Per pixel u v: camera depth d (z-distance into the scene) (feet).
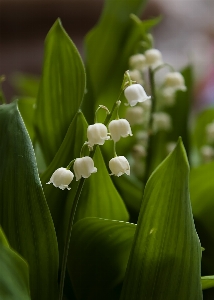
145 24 1.39
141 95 0.99
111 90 1.41
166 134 1.54
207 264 1.33
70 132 1.10
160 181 1.02
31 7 3.56
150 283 1.05
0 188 1.04
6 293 0.92
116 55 1.42
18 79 2.12
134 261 1.05
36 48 3.69
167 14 3.87
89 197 1.16
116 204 1.16
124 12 1.43
